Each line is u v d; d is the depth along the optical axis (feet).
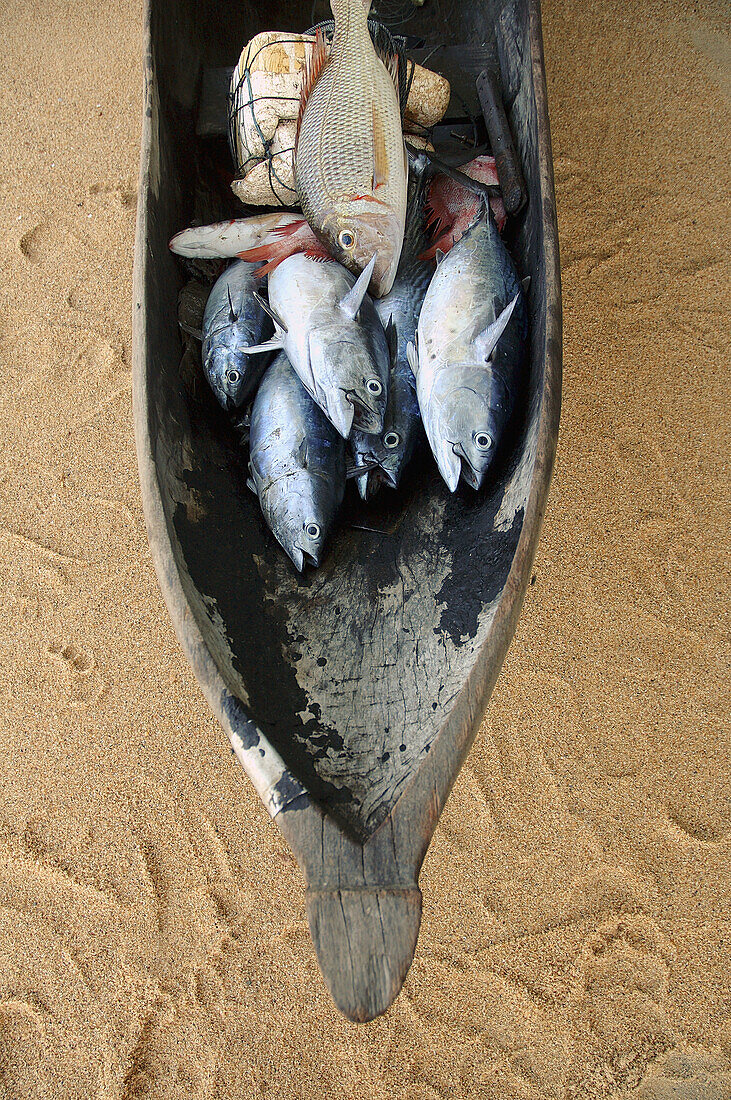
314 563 4.14
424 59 5.13
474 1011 4.48
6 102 7.23
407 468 4.40
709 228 6.18
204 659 3.59
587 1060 4.38
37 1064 4.45
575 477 5.47
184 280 4.64
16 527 5.56
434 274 4.34
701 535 5.35
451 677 3.76
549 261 4.14
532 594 5.23
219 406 4.60
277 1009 4.50
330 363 4.09
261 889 4.71
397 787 3.54
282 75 4.70
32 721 5.11
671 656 5.11
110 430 5.77
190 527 4.05
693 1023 4.43
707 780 4.87
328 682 3.99
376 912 3.28
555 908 4.64
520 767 4.90
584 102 6.77
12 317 6.21
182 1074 4.41
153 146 4.50
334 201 4.32
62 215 6.61
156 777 4.96
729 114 6.69
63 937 4.67
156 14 4.72
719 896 4.65
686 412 5.62
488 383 4.05
